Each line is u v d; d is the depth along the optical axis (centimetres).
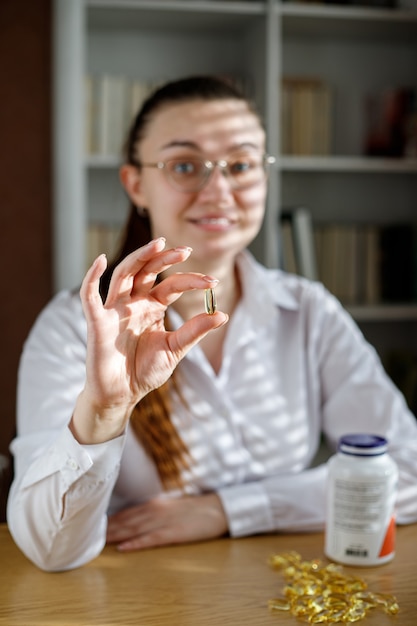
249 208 125
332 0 232
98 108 222
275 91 223
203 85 125
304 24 235
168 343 90
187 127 122
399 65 256
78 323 125
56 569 99
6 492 156
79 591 94
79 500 95
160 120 125
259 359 131
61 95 215
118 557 104
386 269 242
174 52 243
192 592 93
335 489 101
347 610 87
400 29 240
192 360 123
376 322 260
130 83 224
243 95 129
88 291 85
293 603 90
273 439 129
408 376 234
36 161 243
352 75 253
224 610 89
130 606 90
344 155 252
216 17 228
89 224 238
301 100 233
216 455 124
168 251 88
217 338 131
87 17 227
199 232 123
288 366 133
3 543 108
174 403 123
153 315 90
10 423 245
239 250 127
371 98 241
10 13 238
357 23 234
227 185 123
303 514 115
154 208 127
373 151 241
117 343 88
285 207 253
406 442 127
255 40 232
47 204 244
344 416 133
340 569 99
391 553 102
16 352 245
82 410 91
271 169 224
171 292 90
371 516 100
